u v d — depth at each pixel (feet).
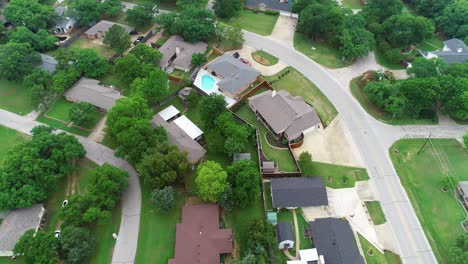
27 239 249.96
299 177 311.27
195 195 299.99
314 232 275.59
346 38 430.20
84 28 475.31
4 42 442.50
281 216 291.79
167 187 283.38
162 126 323.37
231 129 320.70
